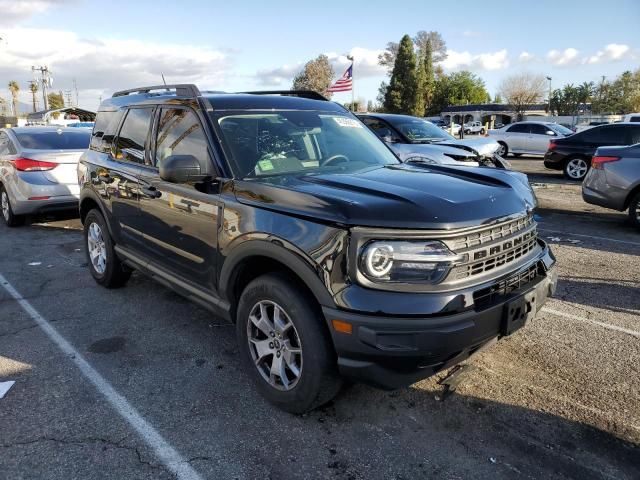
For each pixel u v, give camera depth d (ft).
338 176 10.63
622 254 21.34
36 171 26.03
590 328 13.91
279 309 9.75
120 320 14.92
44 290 17.57
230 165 10.99
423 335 8.07
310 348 9.12
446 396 10.63
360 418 9.99
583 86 233.14
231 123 11.89
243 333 10.61
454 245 8.49
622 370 11.66
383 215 8.35
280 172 11.32
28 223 28.76
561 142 47.39
